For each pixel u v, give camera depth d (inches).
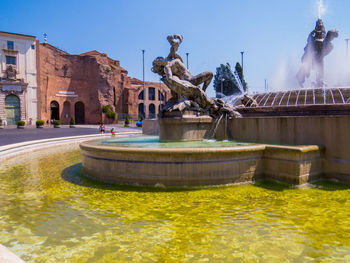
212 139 343.6
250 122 310.8
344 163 233.0
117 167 238.1
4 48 1818.4
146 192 209.0
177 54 346.9
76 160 400.8
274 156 234.5
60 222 155.4
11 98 1860.2
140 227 145.9
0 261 85.1
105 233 139.6
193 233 137.8
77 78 2378.2
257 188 216.5
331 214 160.7
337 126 236.8
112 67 2753.4
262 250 120.3
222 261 111.5
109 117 2347.4
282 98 379.9
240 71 1632.6
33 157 438.6
